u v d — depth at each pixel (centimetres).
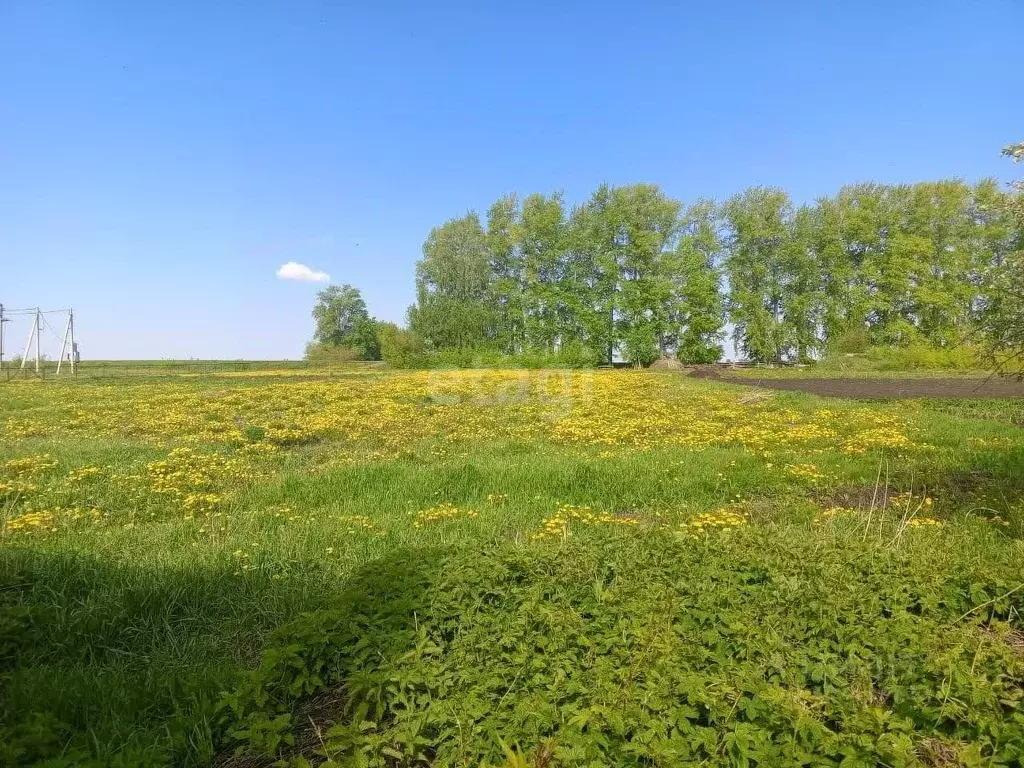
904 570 515
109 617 517
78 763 311
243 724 359
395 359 5359
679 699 342
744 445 1336
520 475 1016
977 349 814
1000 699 340
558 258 5903
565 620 426
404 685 362
